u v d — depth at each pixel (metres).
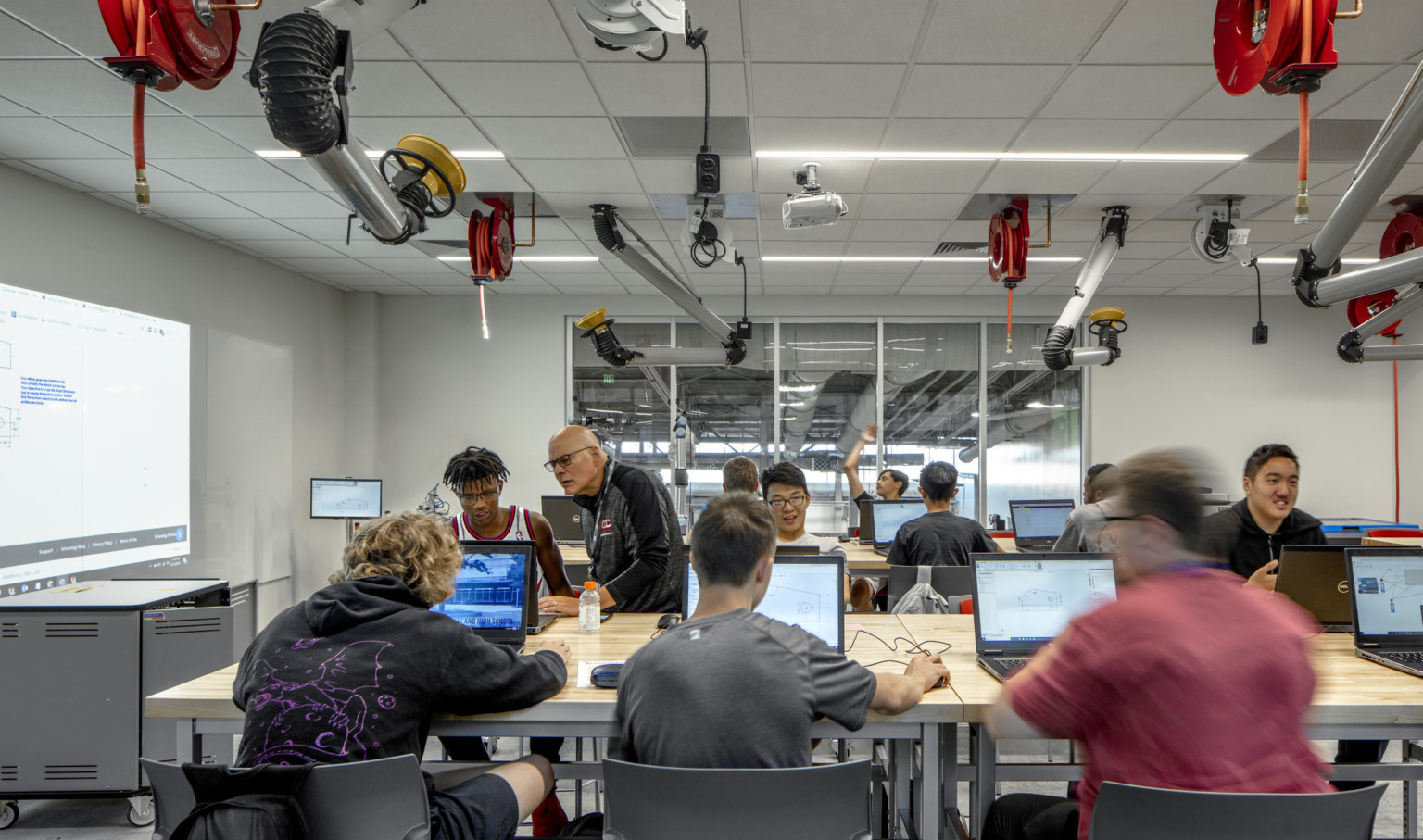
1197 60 2.75
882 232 5.01
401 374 7.19
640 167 3.84
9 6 2.40
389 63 2.79
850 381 7.37
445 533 1.75
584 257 5.73
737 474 3.44
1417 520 6.66
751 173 3.92
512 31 2.58
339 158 2.01
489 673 1.57
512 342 7.23
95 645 2.80
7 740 2.77
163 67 1.63
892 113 3.20
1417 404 6.68
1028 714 1.23
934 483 3.44
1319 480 6.95
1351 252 5.36
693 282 6.57
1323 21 1.70
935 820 1.74
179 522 4.77
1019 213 4.49
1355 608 2.13
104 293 4.30
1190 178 3.96
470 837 1.53
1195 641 1.13
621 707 1.43
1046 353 4.56
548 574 3.00
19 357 3.70
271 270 5.87
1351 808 1.12
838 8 2.44
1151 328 7.08
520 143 3.54
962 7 2.44
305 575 6.28
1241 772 1.12
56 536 3.86
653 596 2.69
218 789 1.31
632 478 2.62
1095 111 3.18
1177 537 1.20
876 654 2.12
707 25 2.54
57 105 3.10
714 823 1.25
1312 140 3.45
